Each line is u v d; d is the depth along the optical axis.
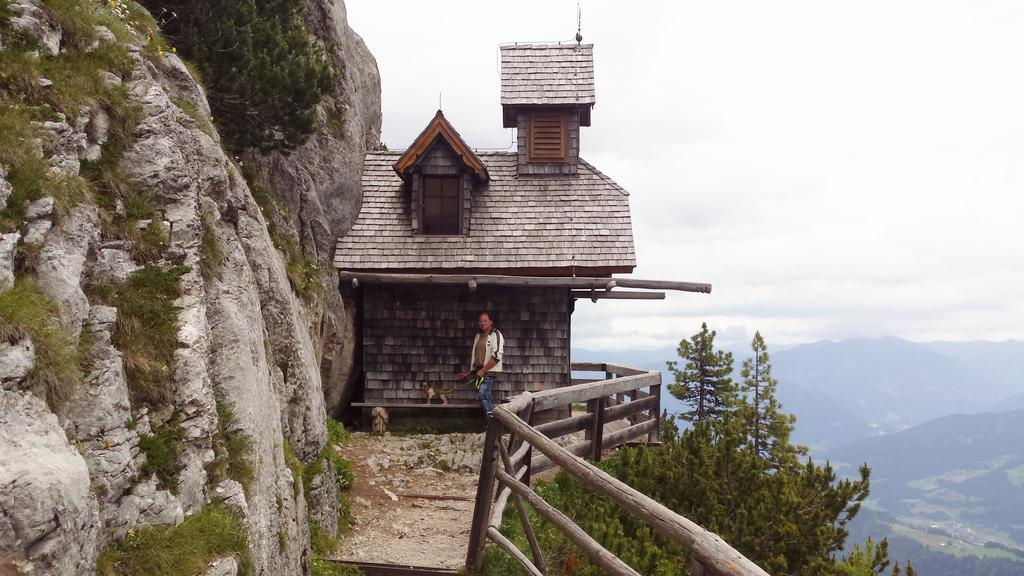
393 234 16.47
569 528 6.04
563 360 16.08
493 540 7.43
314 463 8.59
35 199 4.08
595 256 16.00
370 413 16.00
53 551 3.00
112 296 4.59
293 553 6.40
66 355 3.69
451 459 12.84
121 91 5.46
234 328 5.84
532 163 17.80
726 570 4.00
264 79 10.92
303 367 8.62
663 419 13.32
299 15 15.25
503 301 16.22
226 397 5.54
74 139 4.73
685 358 27.45
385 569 7.66
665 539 9.14
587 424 10.79
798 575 8.95
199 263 5.50
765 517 9.06
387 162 18.12
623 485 5.25
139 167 5.38
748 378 27.06
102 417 3.89
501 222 16.75
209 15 10.67
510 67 18.08
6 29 4.78
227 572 4.27
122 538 3.85
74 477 3.21
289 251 12.76
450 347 16.16
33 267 3.93
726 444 10.06
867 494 9.87
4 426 3.06
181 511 4.32
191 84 7.30
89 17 5.60
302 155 14.95
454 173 16.53
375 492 10.75
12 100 4.51
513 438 8.16
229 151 11.65
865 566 8.45
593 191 17.39
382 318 16.19
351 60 17.97
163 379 4.62
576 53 18.36
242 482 5.29
